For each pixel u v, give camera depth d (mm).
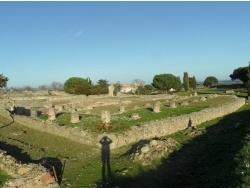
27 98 56438
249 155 13609
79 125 23953
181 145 21141
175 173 15398
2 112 32062
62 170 15352
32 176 12445
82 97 61281
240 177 11023
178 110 33344
